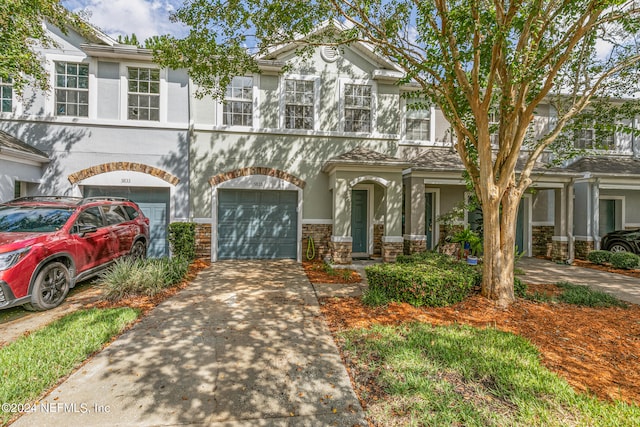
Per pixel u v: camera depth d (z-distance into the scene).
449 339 3.90
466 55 5.48
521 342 3.84
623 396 2.87
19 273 4.62
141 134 9.55
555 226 10.93
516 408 2.66
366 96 10.70
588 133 12.44
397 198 9.47
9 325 4.50
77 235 5.79
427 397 2.79
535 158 5.82
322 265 9.19
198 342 3.98
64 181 9.13
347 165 9.10
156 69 9.66
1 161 7.68
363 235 11.03
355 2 5.60
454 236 9.70
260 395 2.91
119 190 9.68
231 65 7.41
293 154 10.22
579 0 4.34
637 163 12.22
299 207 10.17
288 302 5.64
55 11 7.38
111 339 4.02
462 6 4.70
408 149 11.33
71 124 9.18
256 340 4.06
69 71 9.30
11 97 8.95
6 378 2.99
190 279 7.28
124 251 7.18
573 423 2.46
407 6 5.83
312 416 2.64
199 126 9.69
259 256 10.21
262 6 6.02
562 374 3.23
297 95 10.35
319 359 3.58
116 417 2.60
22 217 5.70
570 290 6.25
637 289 6.97
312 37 7.25
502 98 5.36
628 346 3.92
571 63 6.65
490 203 5.55
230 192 10.05
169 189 9.80
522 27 5.17
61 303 5.39
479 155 5.53
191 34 6.52
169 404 2.77
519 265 10.08
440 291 5.30
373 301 5.43
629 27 5.43
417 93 7.16
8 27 5.88
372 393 2.93
